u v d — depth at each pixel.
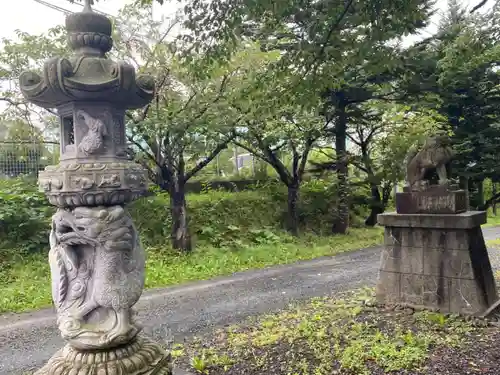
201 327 6.86
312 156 19.70
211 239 13.51
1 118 11.51
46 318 7.61
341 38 5.98
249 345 5.75
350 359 5.01
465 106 14.38
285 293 8.84
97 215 3.38
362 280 9.73
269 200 16.53
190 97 10.61
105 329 3.51
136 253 3.73
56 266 3.60
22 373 5.43
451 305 6.52
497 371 4.67
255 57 10.21
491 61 12.74
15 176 12.95
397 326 6.07
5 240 11.04
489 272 6.89
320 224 17.06
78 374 3.32
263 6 5.29
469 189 15.91
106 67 3.44
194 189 17.20
